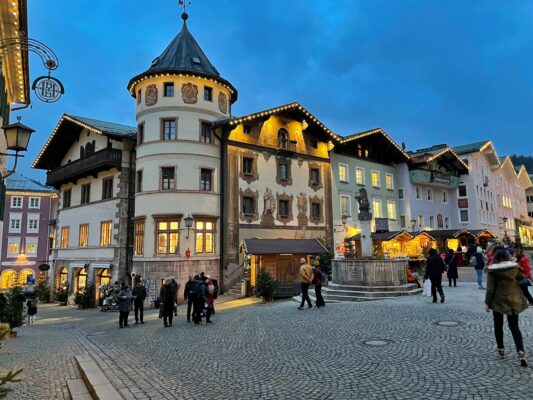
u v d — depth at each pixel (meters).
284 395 5.95
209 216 27.88
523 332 8.87
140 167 28.70
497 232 57.12
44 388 6.98
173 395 6.14
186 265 26.61
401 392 5.78
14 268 56.75
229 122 28.62
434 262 13.82
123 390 6.42
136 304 17.45
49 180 39.47
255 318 13.87
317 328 11.00
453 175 49.16
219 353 8.98
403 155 42.75
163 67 29.34
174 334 12.38
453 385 5.89
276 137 32.75
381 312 12.62
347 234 36.41
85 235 34.91
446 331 9.47
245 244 26.77
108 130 31.52
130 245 30.91
